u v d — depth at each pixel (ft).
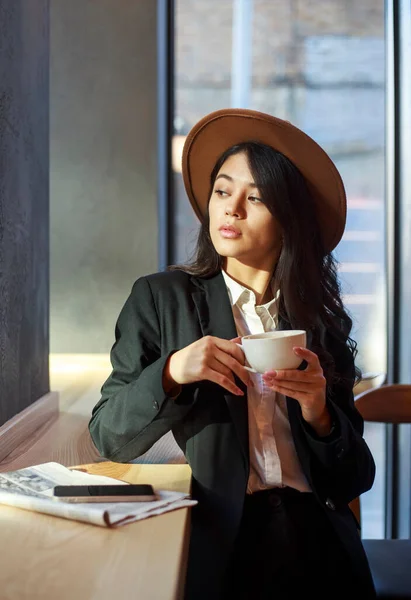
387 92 10.94
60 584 2.67
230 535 4.12
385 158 11.14
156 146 10.39
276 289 4.83
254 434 4.42
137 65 10.39
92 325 10.45
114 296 10.45
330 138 11.34
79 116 10.41
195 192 5.12
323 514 4.42
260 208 4.56
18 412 5.38
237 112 4.66
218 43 11.48
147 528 3.28
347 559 4.35
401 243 10.50
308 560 4.29
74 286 10.44
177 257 11.80
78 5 10.37
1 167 4.96
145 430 4.21
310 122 11.37
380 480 10.66
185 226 11.75
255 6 11.37
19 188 5.44
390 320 10.61
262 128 4.69
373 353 11.07
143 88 10.39
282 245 4.80
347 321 5.13
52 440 5.22
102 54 10.37
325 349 4.80
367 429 10.62
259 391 4.47
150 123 10.39
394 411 6.37
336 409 4.47
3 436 4.71
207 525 4.16
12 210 5.24
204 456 4.30
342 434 4.39
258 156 4.58
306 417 4.30
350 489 4.50
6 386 5.07
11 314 5.21
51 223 10.43
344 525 4.40
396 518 10.45
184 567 3.10
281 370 3.86
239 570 4.25
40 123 6.10
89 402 6.69
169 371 4.13
